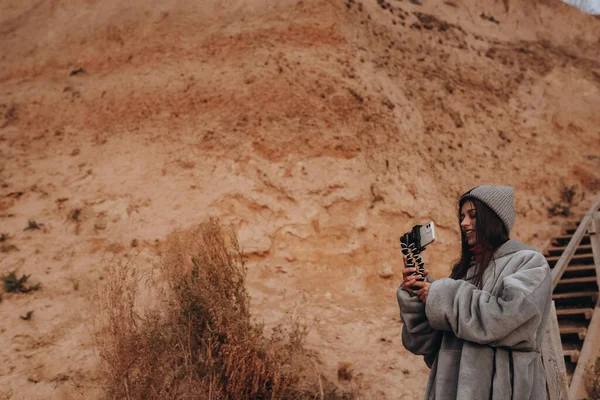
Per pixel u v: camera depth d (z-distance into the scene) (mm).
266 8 10555
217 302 4516
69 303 5797
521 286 1939
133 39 10414
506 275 2070
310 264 7242
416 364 5742
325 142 8156
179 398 4016
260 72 9031
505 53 13492
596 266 7914
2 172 7863
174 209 7355
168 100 8906
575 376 6031
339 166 7992
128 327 4422
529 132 11344
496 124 10977
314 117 8414
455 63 11914
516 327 1883
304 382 4980
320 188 7719
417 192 8266
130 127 8594
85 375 4812
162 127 8500
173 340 4492
